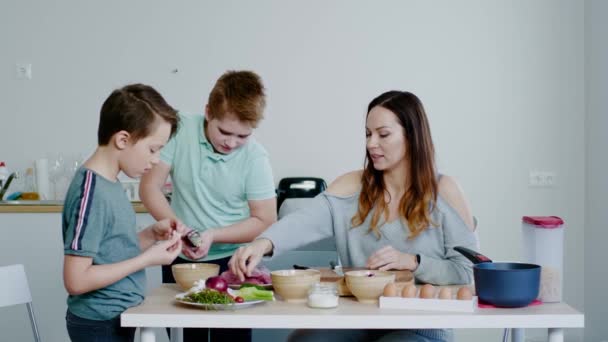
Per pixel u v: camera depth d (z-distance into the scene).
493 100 4.04
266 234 1.86
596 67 3.86
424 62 4.04
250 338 2.26
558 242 1.59
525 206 4.05
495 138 4.05
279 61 4.03
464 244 1.85
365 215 1.92
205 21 4.01
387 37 4.04
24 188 3.96
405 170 1.89
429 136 1.88
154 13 4.00
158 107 1.63
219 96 2.02
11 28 3.99
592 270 3.91
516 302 1.50
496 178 4.05
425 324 1.46
